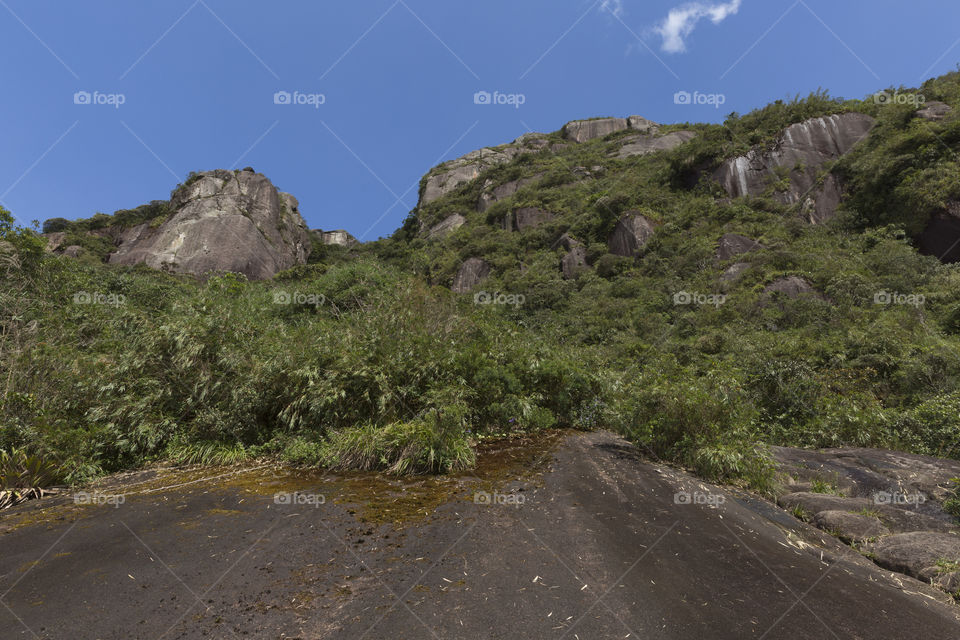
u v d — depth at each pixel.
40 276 6.09
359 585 1.94
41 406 4.07
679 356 13.64
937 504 3.51
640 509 3.02
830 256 21.25
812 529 3.08
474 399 5.30
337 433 4.32
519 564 2.16
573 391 6.45
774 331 15.37
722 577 2.12
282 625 1.63
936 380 8.11
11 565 2.13
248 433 4.65
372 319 5.81
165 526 2.63
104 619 1.66
